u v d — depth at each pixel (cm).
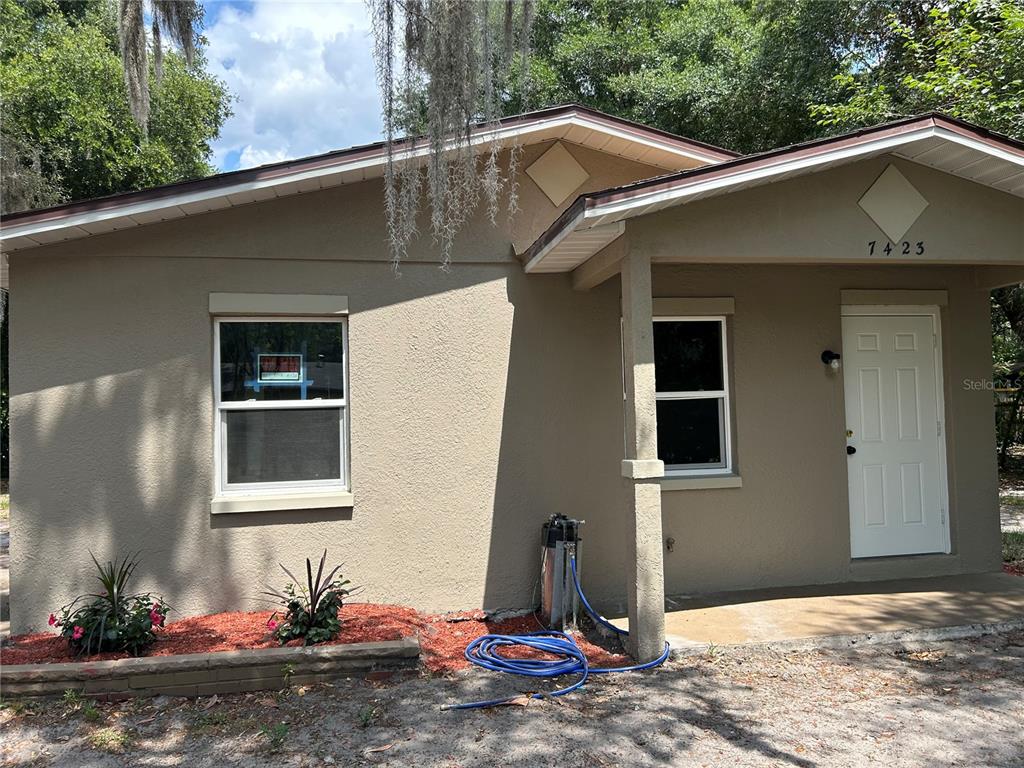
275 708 464
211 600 625
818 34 1459
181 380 629
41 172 1549
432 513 668
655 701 473
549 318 701
